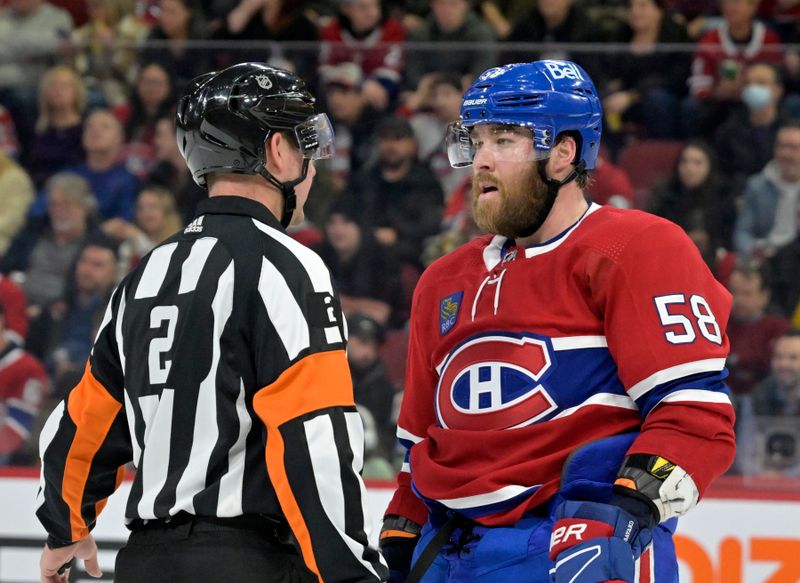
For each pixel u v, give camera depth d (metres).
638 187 12.95
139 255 13.29
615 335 6.22
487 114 6.49
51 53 13.47
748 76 12.88
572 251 6.43
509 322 6.51
